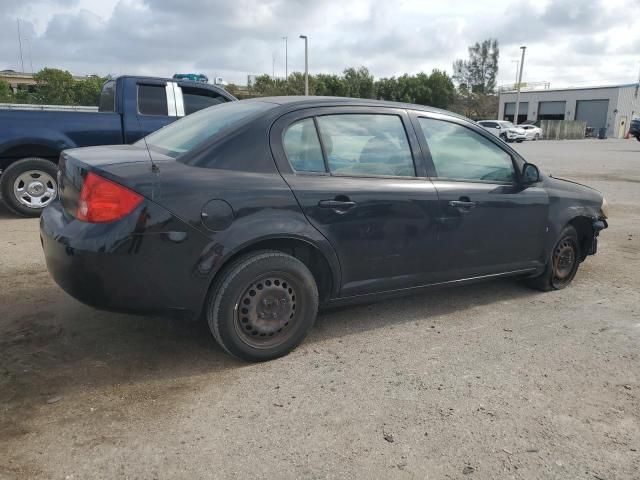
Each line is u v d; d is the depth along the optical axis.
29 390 3.04
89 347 3.60
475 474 2.46
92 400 2.97
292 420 2.84
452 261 4.12
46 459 2.47
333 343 3.80
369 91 69.38
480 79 108.56
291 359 3.54
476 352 3.71
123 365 3.38
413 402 3.05
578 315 4.45
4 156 7.10
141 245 2.98
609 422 2.91
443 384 3.26
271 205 3.28
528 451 2.64
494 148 4.39
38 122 7.04
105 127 7.46
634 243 7.07
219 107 4.11
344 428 2.78
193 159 3.23
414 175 3.92
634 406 3.07
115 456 2.51
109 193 2.97
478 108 74.69
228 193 3.18
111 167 3.06
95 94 45.16
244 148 3.33
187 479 2.38
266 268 3.32
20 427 2.70
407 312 4.43
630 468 2.54
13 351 3.50
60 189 3.50
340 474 2.44
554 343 3.89
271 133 3.43
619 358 3.66
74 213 3.15
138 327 3.92
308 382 3.24
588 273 5.69
